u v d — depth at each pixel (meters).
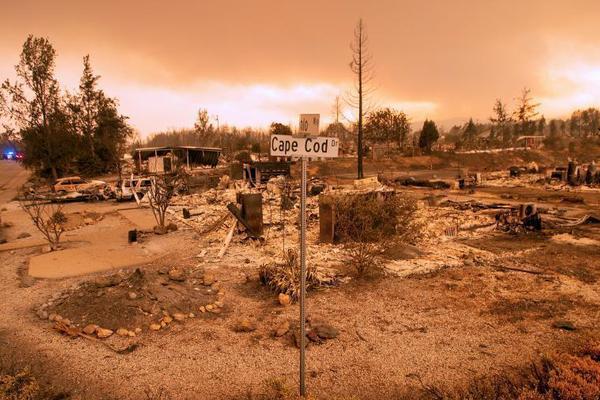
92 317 7.66
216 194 28.09
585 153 76.88
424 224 14.96
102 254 13.16
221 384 5.83
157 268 11.50
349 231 13.52
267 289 9.66
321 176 45.78
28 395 5.32
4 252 13.95
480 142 85.50
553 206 23.20
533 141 82.75
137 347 6.89
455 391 5.55
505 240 15.06
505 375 5.96
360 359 6.52
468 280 10.37
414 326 7.73
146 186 29.84
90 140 50.44
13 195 36.41
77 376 6.02
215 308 8.47
